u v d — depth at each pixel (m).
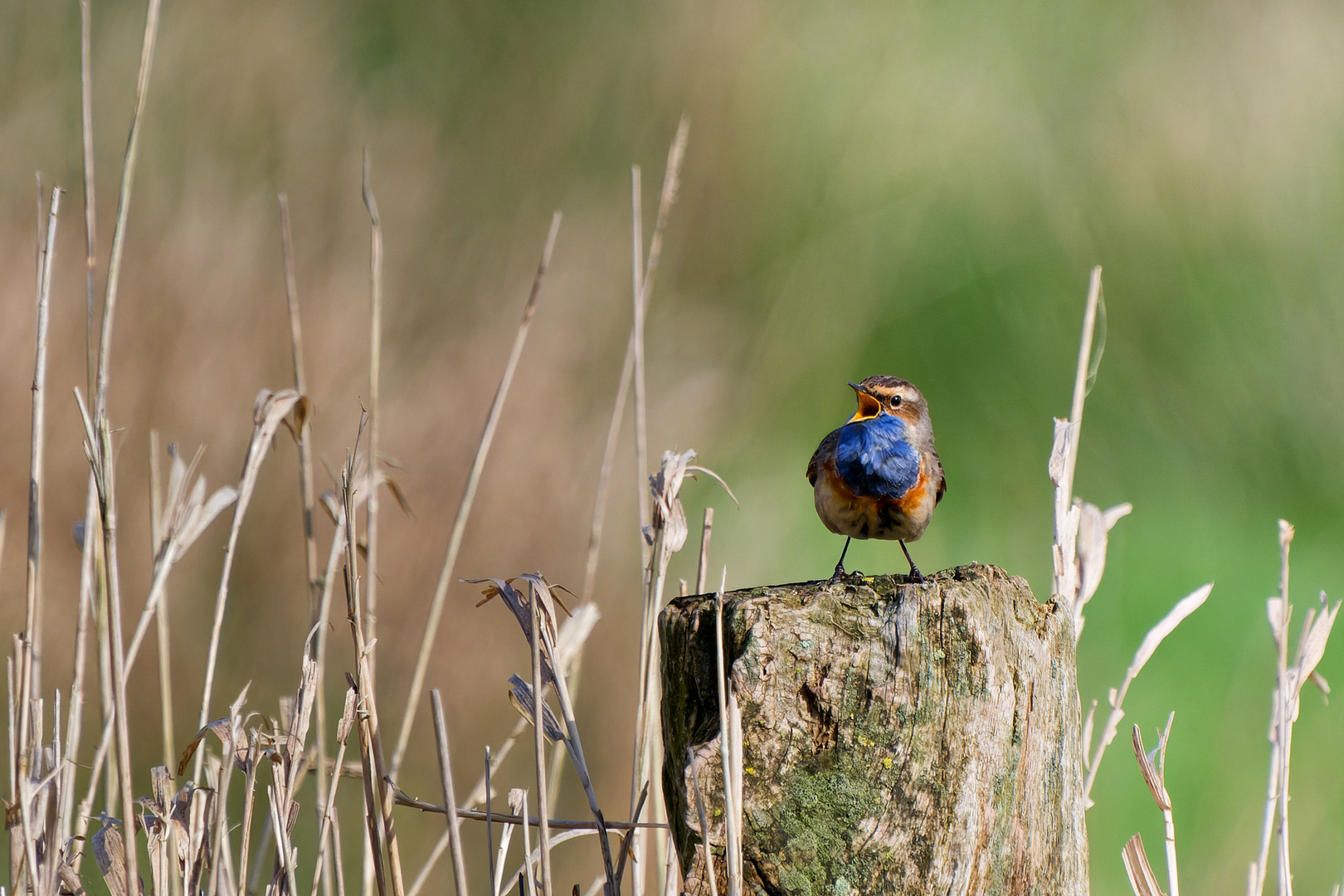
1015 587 4.69
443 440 12.45
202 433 11.70
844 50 20.03
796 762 4.19
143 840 7.59
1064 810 4.66
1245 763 11.84
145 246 12.56
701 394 16.20
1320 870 10.70
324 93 16.53
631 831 5.18
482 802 6.56
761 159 19.34
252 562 11.33
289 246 6.71
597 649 11.51
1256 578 14.95
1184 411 17.92
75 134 13.75
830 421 17.95
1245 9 20.14
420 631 11.35
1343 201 18.73
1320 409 17.33
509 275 15.51
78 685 5.75
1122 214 19.55
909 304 19.23
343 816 9.80
